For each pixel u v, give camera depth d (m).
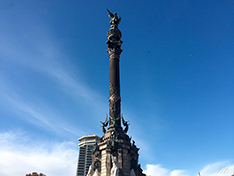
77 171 168.88
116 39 64.31
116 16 68.00
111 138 49.50
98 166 47.56
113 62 61.59
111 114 54.78
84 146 180.25
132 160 49.66
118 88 58.28
